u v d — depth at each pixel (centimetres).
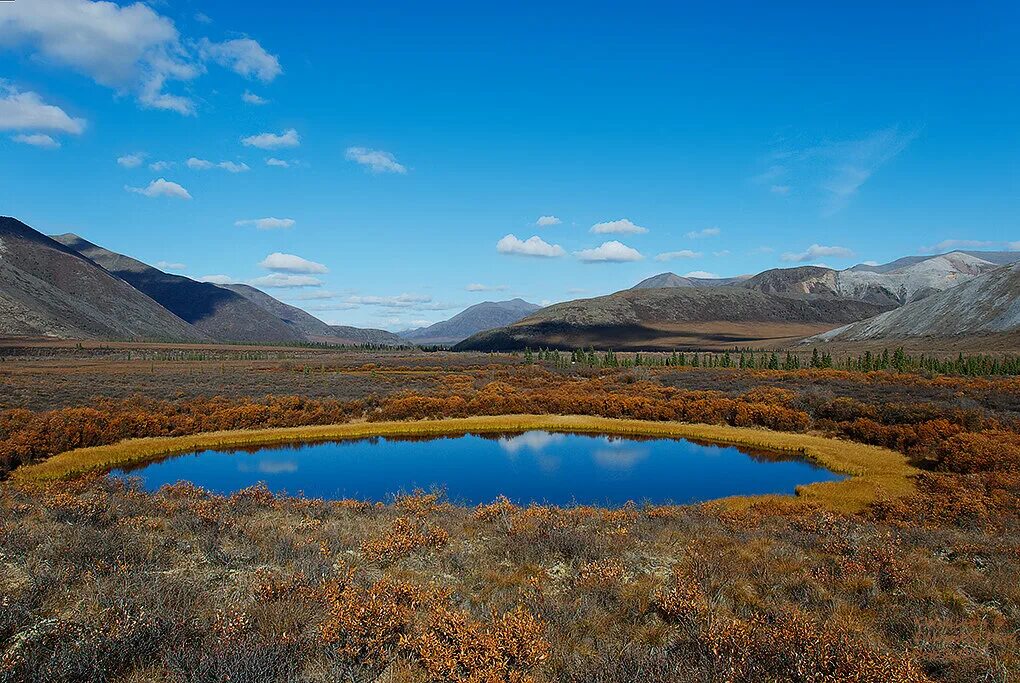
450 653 655
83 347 16675
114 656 622
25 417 3775
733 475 3147
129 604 729
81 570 881
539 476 3155
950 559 1226
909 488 2625
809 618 790
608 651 688
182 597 801
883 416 3944
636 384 6297
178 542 1140
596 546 1147
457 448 3900
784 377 6681
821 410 4303
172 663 608
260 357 13988
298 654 655
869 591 948
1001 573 1044
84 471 3197
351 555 1111
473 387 6391
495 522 1446
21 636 636
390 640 707
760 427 4275
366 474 3209
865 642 711
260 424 4438
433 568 1048
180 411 4581
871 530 1534
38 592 768
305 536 1264
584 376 7706
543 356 12862
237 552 1082
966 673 668
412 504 1756
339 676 631
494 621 723
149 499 1680
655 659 664
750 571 1055
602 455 3666
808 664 643
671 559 1137
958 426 3353
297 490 2844
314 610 774
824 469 3238
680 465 3391
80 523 1198
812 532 1508
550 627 754
